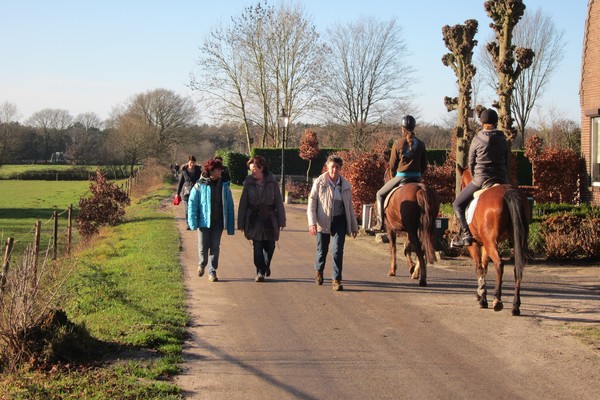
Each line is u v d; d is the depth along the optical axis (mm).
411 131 10930
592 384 6098
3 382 5953
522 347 7285
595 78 20891
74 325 6824
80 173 69438
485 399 5750
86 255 15445
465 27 15758
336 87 51531
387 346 7348
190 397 5770
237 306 9359
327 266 12953
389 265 13148
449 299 9836
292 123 52281
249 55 50844
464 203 9320
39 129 85000
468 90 15727
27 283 6742
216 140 79312
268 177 11156
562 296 10086
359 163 19734
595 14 20750
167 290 10227
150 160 60469
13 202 42250
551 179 22922
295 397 5816
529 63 13531
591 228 13703
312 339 7637
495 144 9086
